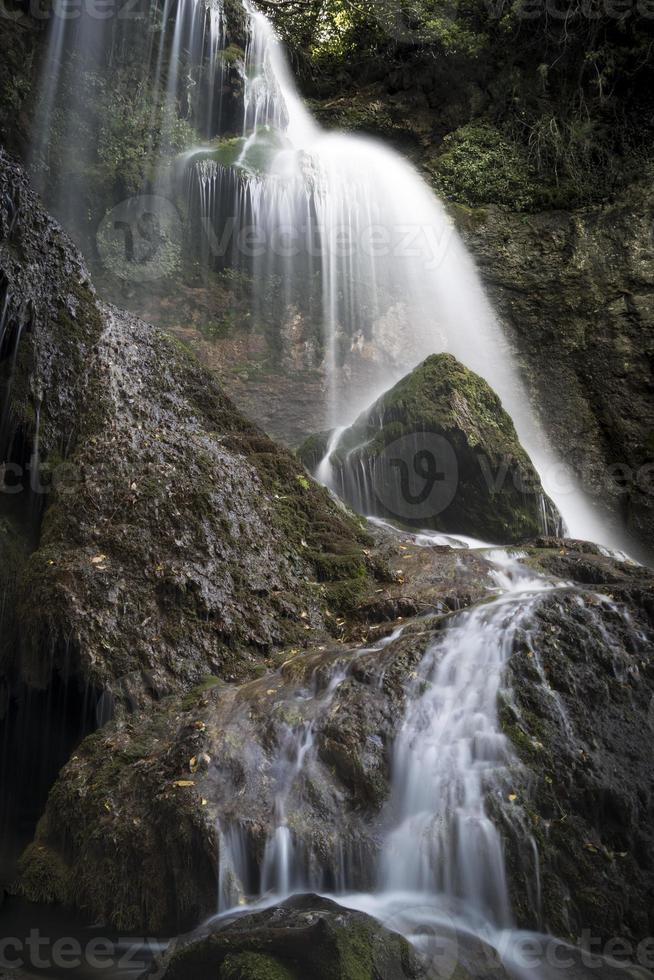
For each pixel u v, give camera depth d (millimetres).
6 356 6496
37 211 7156
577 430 12102
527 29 14367
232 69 13164
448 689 4617
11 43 10547
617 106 14000
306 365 11727
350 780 4309
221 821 4121
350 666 4875
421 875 4023
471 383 8352
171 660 5289
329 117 15164
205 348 11281
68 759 5215
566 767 4277
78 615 5234
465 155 14078
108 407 6605
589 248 13047
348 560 6461
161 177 11711
